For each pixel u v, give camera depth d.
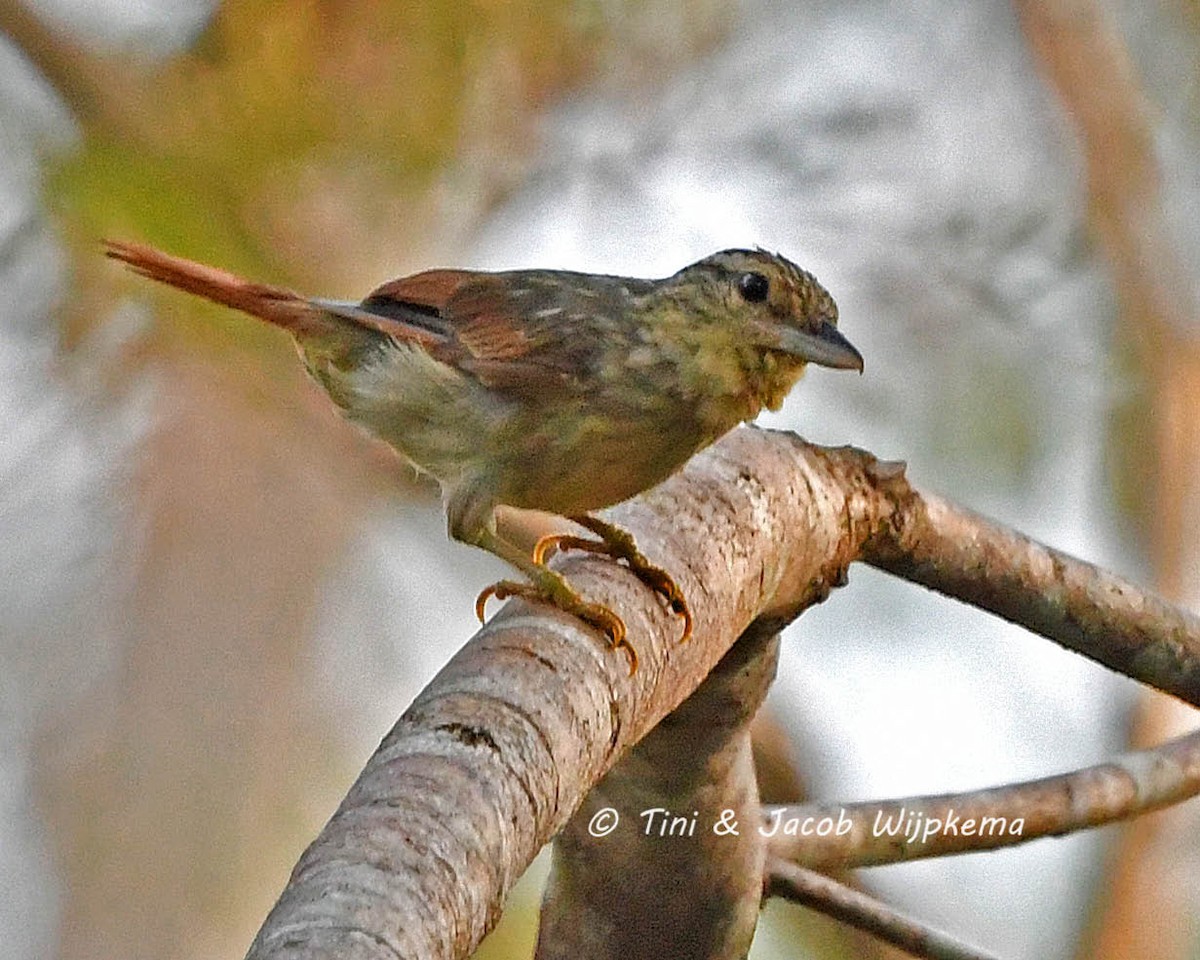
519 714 5.91
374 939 4.65
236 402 10.28
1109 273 12.12
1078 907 12.20
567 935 8.53
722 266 8.89
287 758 10.48
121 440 10.28
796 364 8.97
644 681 6.91
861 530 8.52
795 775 11.79
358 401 9.18
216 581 10.45
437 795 5.34
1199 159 12.66
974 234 11.89
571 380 8.73
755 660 8.12
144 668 10.44
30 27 9.33
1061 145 12.32
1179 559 11.93
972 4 12.16
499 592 8.43
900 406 11.55
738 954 8.55
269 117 9.45
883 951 11.07
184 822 10.34
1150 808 9.60
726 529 7.88
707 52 11.32
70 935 10.23
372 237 9.73
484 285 9.04
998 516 11.55
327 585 10.67
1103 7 12.57
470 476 8.94
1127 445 11.94
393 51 9.92
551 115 10.86
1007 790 9.45
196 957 10.22
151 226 9.14
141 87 9.34
